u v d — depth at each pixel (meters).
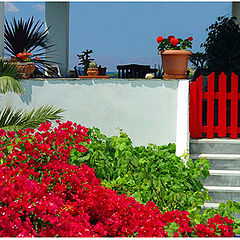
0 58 5.19
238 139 5.28
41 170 3.33
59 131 3.78
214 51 6.57
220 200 4.57
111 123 5.36
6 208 2.39
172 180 4.11
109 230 2.75
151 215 2.86
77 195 2.87
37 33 8.09
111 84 5.33
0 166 2.71
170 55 5.35
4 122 4.55
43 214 2.47
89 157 4.07
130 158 4.18
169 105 5.25
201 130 5.36
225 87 5.30
